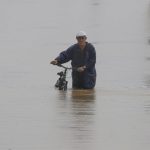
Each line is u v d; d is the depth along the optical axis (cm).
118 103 3425
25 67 4925
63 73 3916
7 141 2653
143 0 10394
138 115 3122
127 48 5906
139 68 4856
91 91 3847
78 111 3203
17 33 6981
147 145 2603
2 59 5344
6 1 10312
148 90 3906
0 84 4131
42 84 4134
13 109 3250
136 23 7719
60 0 10388
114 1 10262
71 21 7906
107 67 4909
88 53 3925
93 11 8906
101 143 2625
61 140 2667
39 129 2841
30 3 10012
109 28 7281
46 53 5669
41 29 7262
